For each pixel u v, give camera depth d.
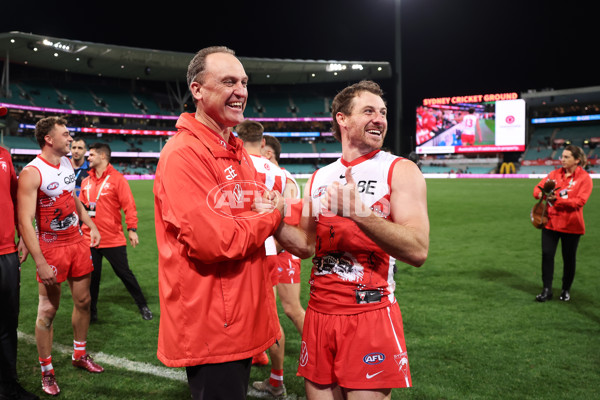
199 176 1.55
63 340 3.77
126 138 54.31
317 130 59.69
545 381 2.97
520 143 46.28
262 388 2.94
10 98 44.38
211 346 1.59
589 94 50.94
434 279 5.88
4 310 2.64
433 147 49.75
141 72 52.91
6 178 2.70
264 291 1.74
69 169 3.11
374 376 1.67
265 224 1.62
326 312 1.76
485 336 3.81
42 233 2.98
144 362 3.32
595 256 7.14
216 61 1.67
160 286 1.68
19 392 2.71
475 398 2.76
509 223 11.19
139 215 13.00
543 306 4.67
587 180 4.57
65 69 50.59
